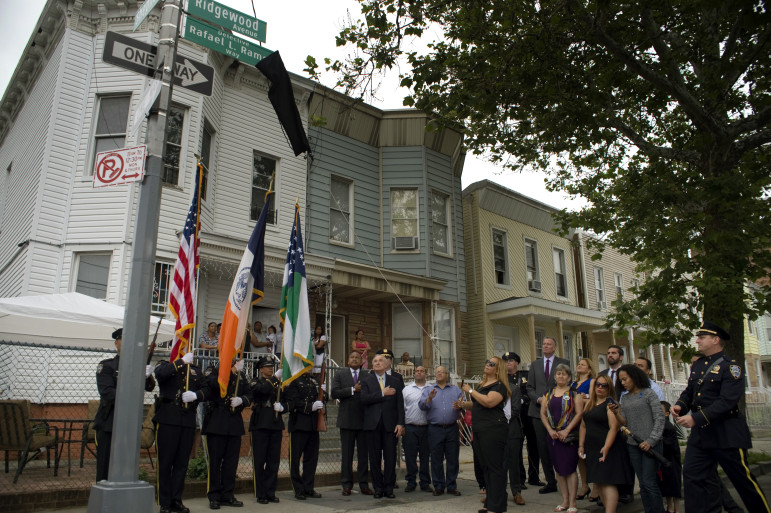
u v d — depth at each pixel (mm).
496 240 20609
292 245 8805
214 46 6551
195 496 7582
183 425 6586
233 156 14672
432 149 18406
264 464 7645
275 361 11391
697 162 10430
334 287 15359
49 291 11953
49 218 12266
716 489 5828
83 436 9188
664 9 8820
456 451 8453
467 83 9859
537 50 9211
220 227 14023
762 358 36281
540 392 8891
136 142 12609
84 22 13297
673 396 18891
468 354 18922
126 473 4789
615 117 10820
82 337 9953
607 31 9383
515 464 7812
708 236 9086
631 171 11906
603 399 6824
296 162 15930
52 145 12562
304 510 6895
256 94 15523
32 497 6391
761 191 9484
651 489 6445
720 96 9445
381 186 17719
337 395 8266
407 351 17156
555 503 7758
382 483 7996
